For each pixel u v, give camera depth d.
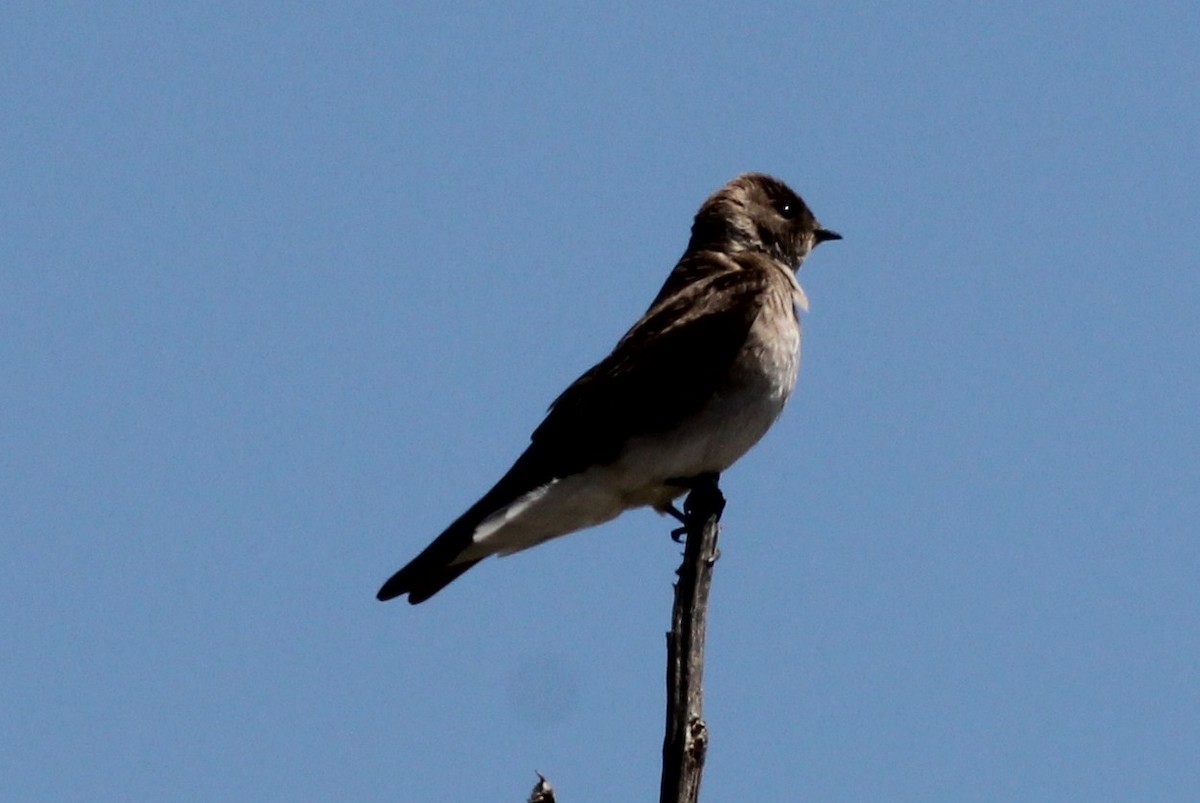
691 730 9.98
